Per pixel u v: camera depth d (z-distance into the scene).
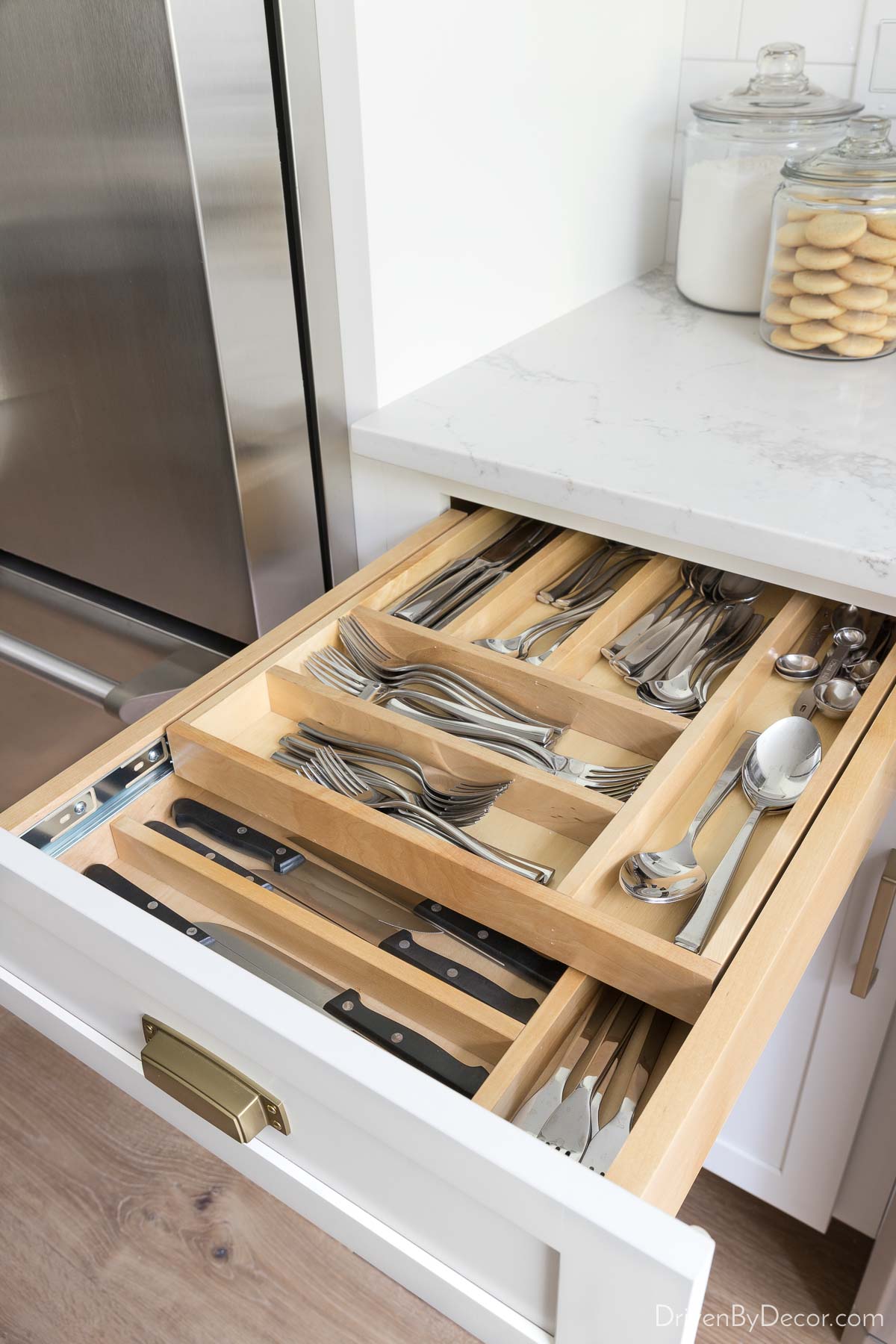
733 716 0.75
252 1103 0.53
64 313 0.88
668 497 0.81
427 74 0.87
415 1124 0.43
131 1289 1.21
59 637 1.14
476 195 0.99
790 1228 1.32
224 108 0.75
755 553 0.78
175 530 0.95
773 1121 1.16
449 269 0.99
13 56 0.77
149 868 0.68
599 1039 0.57
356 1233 0.55
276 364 0.88
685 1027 0.60
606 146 1.17
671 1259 0.37
